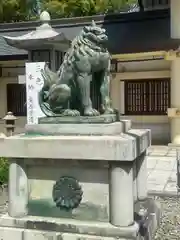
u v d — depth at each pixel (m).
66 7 18.47
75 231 3.94
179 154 11.70
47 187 4.21
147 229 4.27
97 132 4.18
